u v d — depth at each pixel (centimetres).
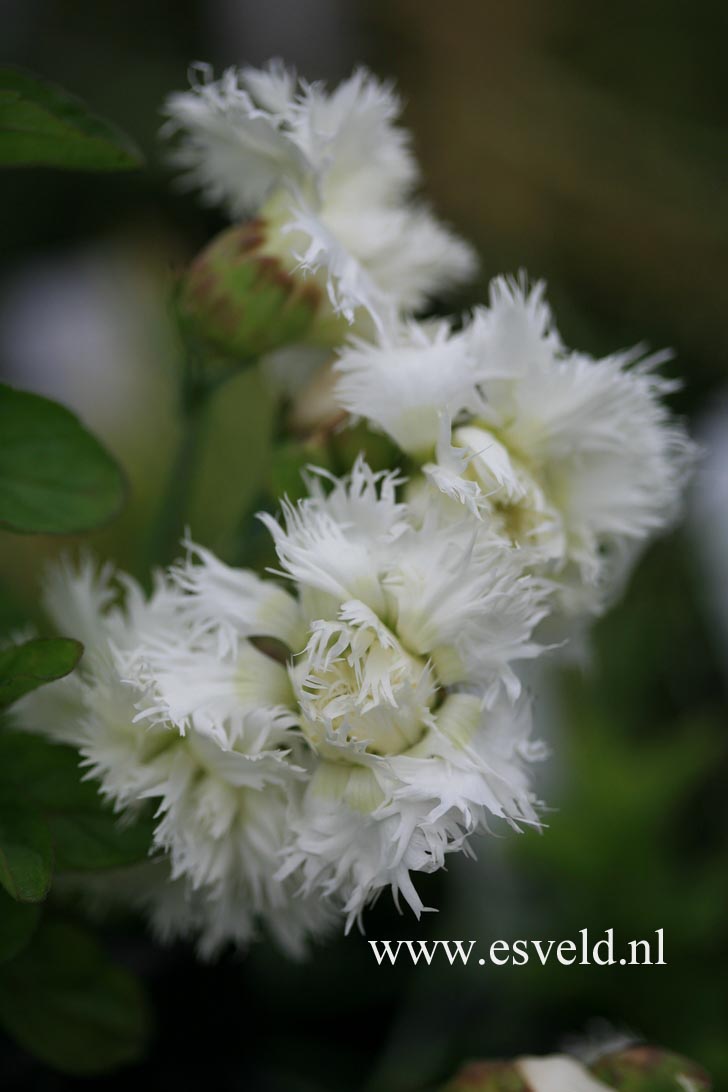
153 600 25
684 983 31
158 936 28
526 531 25
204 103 27
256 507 27
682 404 46
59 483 26
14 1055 29
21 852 24
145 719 25
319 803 24
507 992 32
